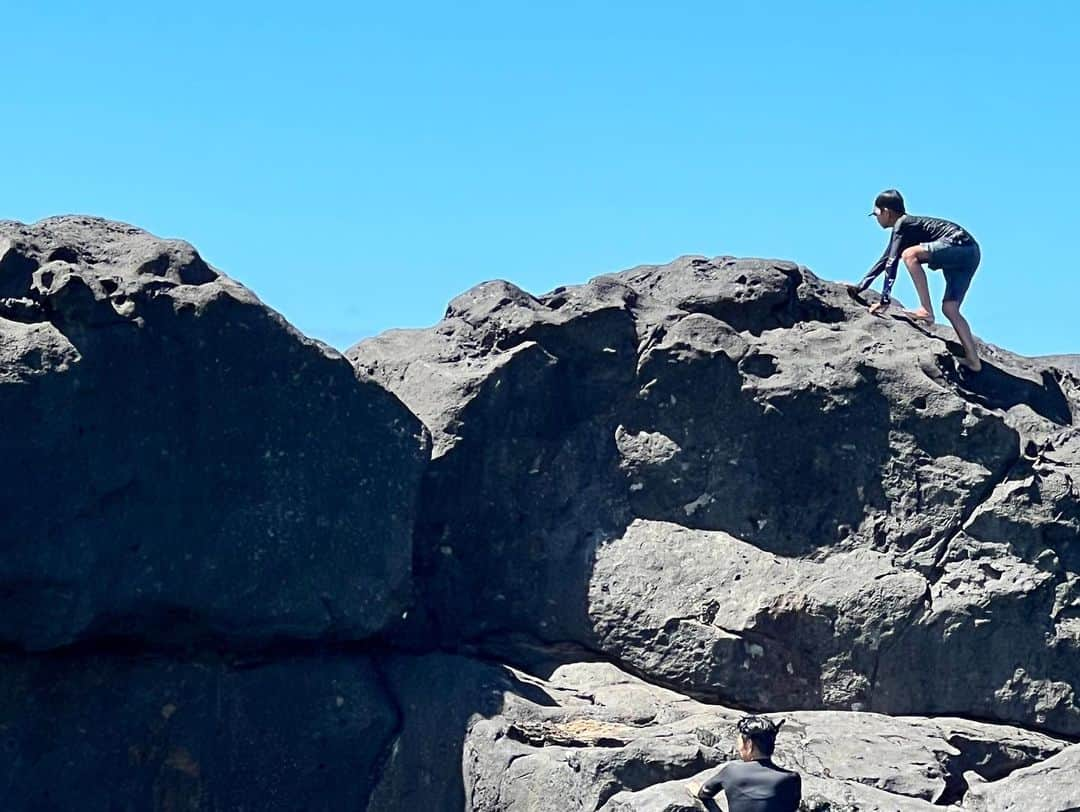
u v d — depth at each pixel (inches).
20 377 434.6
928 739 487.8
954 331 581.3
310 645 488.7
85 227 491.5
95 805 458.3
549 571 531.8
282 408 477.1
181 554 458.6
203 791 469.1
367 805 478.9
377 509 490.3
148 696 466.6
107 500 447.5
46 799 453.1
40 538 435.8
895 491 535.2
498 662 520.7
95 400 446.3
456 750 477.7
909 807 445.7
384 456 493.4
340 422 486.6
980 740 496.7
